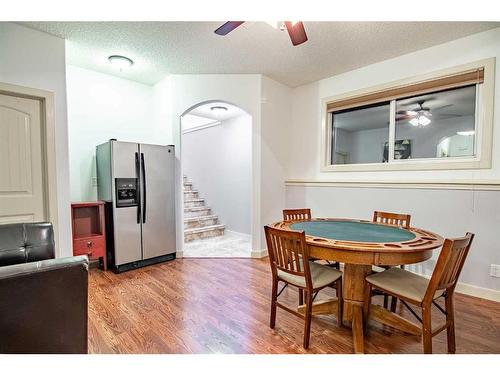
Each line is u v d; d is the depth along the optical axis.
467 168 2.66
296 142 4.25
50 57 2.66
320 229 2.21
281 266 1.90
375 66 3.32
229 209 5.39
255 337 1.89
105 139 3.77
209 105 4.52
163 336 1.89
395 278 1.84
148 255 3.45
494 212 2.48
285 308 1.92
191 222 5.11
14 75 2.47
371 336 1.92
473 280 2.59
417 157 3.09
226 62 3.31
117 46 2.89
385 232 2.08
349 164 3.68
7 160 2.50
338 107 3.73
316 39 2.70
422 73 2.94
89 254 3.12
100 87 3.71
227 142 5.37
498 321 2.12
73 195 3.49
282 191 4.20
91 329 1.97
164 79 3.90
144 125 4.16
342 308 2.04
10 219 2.52
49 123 2.67
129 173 3.28
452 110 2.83
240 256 3.89
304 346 1.76
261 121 3.76
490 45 2.52
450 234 2.72
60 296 1.09
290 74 3.71
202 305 2.37
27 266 1.02
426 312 1.53
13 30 2.45
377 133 3.43
